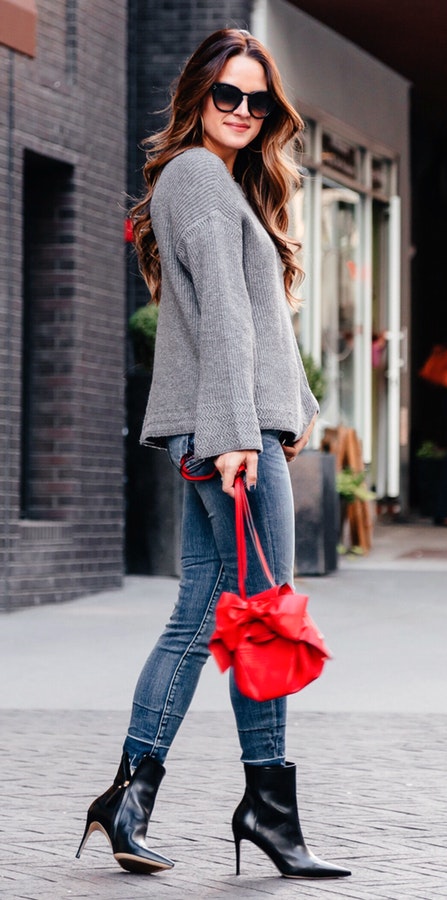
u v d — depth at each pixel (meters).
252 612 3.96
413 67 18.09
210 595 4.34
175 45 14.29
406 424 19.03
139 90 14.34
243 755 4.28
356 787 5.41
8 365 10.91
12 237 10.93
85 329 11.81
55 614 10.77
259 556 4.11
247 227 4.16
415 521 19.06
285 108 4.34
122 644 9.32
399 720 6.86
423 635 9.70
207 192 4.11
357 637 9.60
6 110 10.84
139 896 3.99
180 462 4.19
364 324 17.61
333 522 13.41
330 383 16.55
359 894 4.00
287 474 4.22
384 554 15.16
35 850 4.52
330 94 16.27
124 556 13.20
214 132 4.29
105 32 12.12
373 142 17.62
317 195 16.14
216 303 4.03
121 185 12.36
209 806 5.11
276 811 4.22
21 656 8.82
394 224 18.39
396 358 18.44
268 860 4.42
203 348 4.04
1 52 10.78
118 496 12.26
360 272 17.55
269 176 4.40
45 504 11.73
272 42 14.78
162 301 4.27
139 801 4.27
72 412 11.67
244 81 4.25
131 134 14.33
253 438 4.00
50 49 11.45
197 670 4.36
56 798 5.25
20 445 11.31
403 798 5.22
